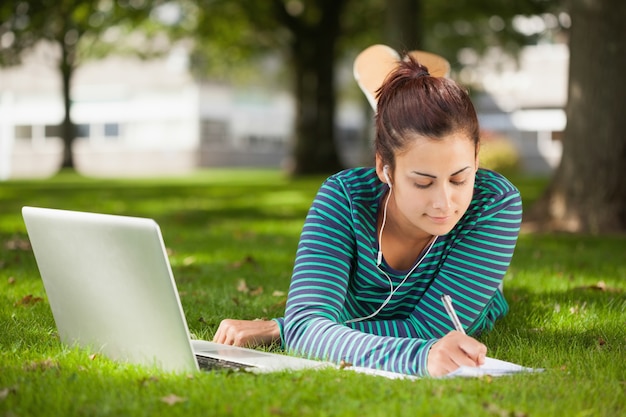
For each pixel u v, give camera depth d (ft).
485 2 64.69
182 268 19.19
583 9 29.86
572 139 30.37
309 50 73.41
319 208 9.82
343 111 123.34
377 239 9.80
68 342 10.25
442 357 8.61
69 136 92.73
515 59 75.00
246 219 34.55
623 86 29.68
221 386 8.05
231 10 69.56
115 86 114.73
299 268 9.73
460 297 9.80
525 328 12.34
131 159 114.52
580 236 28.12
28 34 73.20
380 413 7.26
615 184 29.84
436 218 8.63
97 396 7.96
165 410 7.48
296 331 9.57
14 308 13.70
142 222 8.02
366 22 72.43
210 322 12.74
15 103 119.24
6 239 24.32
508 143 86.48
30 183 67.00
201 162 111.55
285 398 7.73
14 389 8.14
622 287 16.76
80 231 8.86
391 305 10.34
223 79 111.24
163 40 94.84
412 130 8.48
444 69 16.44
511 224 9.78
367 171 9.99
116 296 8.86
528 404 7.71
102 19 76.69
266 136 119.24
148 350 8.87
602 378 8.84
